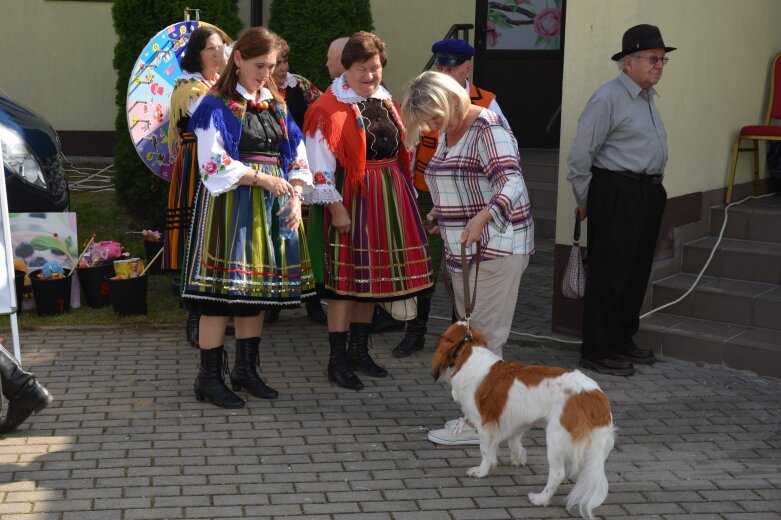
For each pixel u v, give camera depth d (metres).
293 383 5.02
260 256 4.42
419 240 4.91
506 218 3.98
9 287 4.47
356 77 4.66
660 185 5.14
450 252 4.27
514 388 3.66
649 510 3.65
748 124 6.69
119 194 7.96
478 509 3.63
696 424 4.51
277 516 3.54
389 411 4.64
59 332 5.76
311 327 6.07
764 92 6.86
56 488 3.71
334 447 4.19
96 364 5.22
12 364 4.13
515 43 9.73
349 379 4.95
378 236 4.79
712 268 5.94
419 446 4.22
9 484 3.73
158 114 6.41
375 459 4.08
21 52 11.42
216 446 4.17
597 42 5.43
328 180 4.64
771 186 6.95
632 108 4.97
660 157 5.03
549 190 7.95
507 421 3.71
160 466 3.94
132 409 4.57
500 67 9.73
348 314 4.95
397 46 9.60
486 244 4.13
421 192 5.52
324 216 4.82
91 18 11.41
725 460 4.12
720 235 6.05
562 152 5.66
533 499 3.66
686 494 3.78
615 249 5.07
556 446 3.49
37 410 4.17
